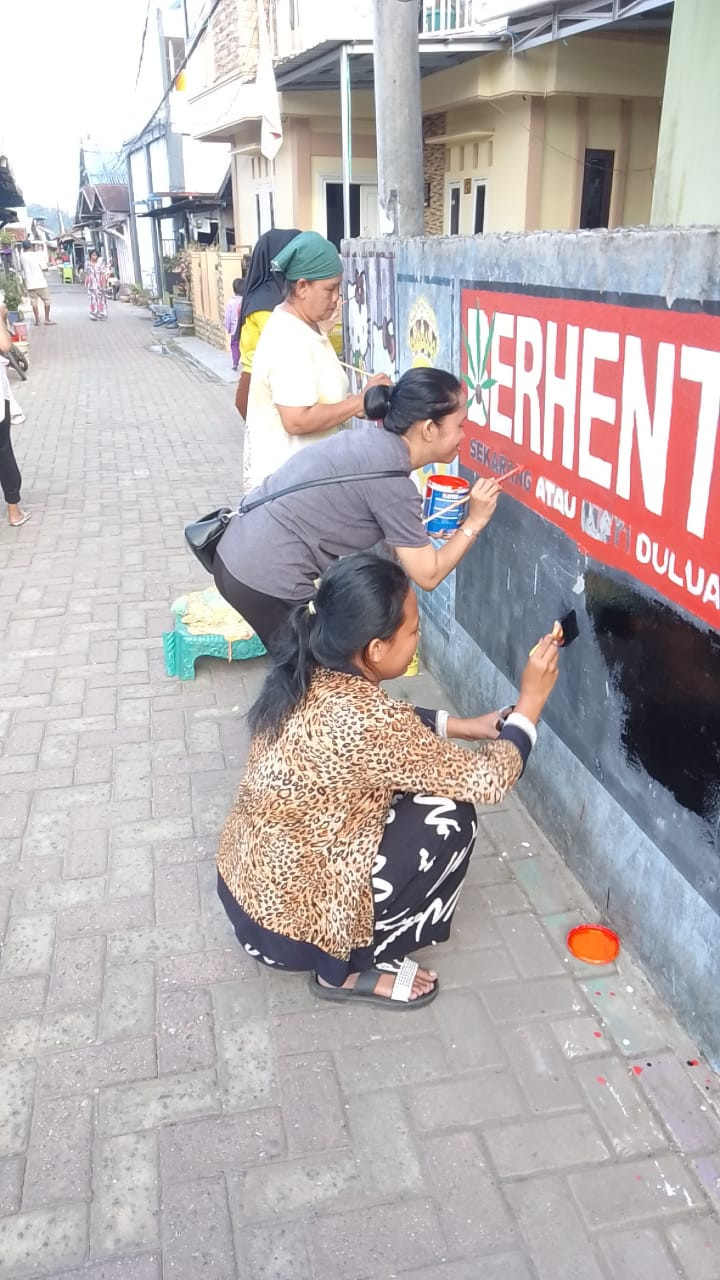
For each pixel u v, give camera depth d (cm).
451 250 356
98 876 320
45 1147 227
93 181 4606
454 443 272
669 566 229
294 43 1357
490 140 1148
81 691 446
